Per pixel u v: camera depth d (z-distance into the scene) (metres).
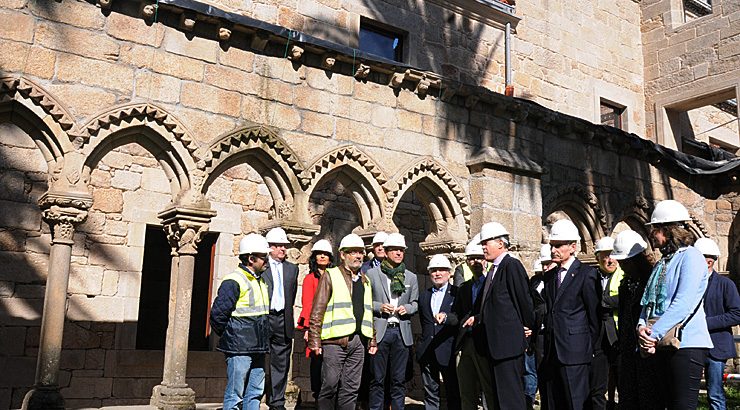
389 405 6.69
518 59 13.52
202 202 6.94
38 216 8.80
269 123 7.46
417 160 8.53
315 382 6.22
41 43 6.21
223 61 7.26
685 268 4.07
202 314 10.11
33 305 8.61
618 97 15.20
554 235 5.35
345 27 11.28
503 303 5.15
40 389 5.85
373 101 8.31
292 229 7.43
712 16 14.62
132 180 9.55
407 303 6.53
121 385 9.07
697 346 4.06
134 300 9.34
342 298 5.80
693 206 12.53
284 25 10.61
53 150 6.29
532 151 9.92
